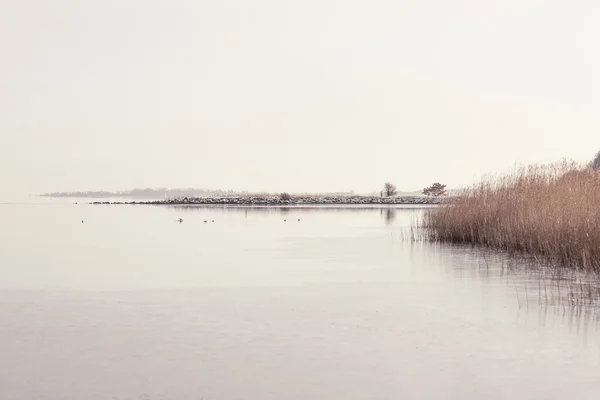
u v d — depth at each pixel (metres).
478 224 26.48
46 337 10.64
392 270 18.98
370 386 8.09
